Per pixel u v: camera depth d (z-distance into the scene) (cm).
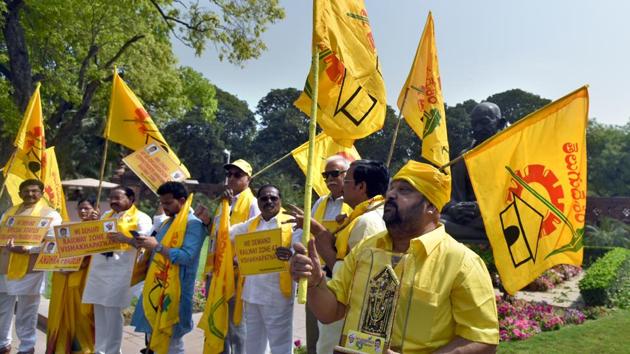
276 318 445
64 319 540
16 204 620
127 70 1950
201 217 498
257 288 449
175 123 5203
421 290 214
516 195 333
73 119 1808
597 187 4553
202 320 475
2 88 1441
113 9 1700
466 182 1005
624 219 2027
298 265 224
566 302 912
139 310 467
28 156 625
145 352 493
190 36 1830
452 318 216
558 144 331
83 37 1772
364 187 359
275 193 475
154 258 461
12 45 1551
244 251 437
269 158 4925
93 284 506
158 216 591
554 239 324
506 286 326
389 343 204
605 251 1546
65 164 2545
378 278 217
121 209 542
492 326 213
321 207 466
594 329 667
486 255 946
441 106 482
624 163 4391
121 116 582
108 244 500
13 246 547
